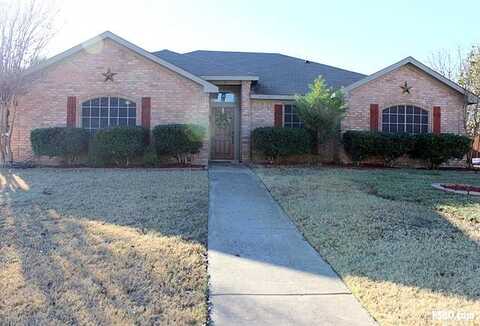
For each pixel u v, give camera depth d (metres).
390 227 6.25
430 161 15.50
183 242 5.42
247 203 8.11
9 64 12.80
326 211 7.27
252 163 15.47
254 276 4.38
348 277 4.31
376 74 15.91
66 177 10.80
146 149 13.66
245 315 3.47
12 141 14.16
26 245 5.16
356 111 15.90
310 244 5.55
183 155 14.18
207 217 6.84
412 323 3.29
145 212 7.05
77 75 14.42
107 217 6.68
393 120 16.19
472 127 19.39
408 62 16.08
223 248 5.34
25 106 14.21
